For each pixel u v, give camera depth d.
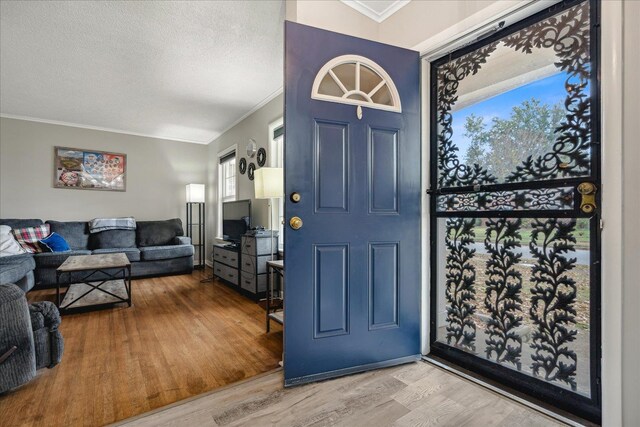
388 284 1.87
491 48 1.71
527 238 1.57
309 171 1.69
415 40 2.00
